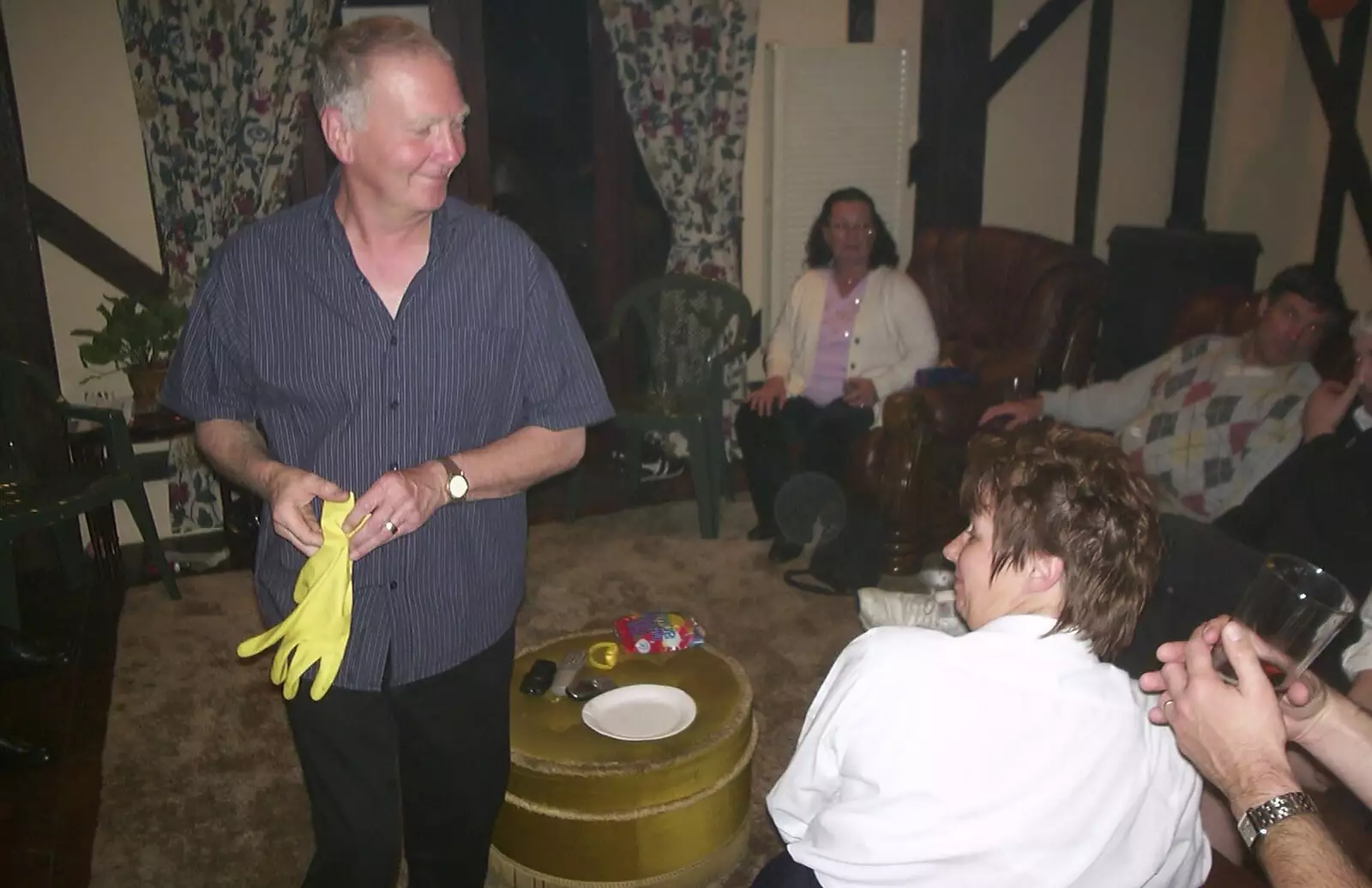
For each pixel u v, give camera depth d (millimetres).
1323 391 2236
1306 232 4742
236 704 2814
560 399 1593
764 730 2637
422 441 1498
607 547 3809
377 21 1356
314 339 1452
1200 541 1869
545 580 3529
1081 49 4934
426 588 1507
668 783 1935
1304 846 940
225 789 2447
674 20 4117
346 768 1546
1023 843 1025
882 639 1143
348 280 1438
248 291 1457
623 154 4387
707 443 3850
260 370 1479
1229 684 1043
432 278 1448
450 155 1357
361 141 1337
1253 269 4719
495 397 1548
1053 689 1065
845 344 3646
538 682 2150
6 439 3271
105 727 2703
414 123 1316
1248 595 1140
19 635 2887
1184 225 5207
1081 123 5039
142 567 3693
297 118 3713
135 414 3404
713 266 4418
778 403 3689
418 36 1343
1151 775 1078
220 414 1568
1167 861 1105
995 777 1035
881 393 3594
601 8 4047
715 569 3613
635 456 4156
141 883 2137
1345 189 4543
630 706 2092
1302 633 1085
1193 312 3307
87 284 3709
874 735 1084
